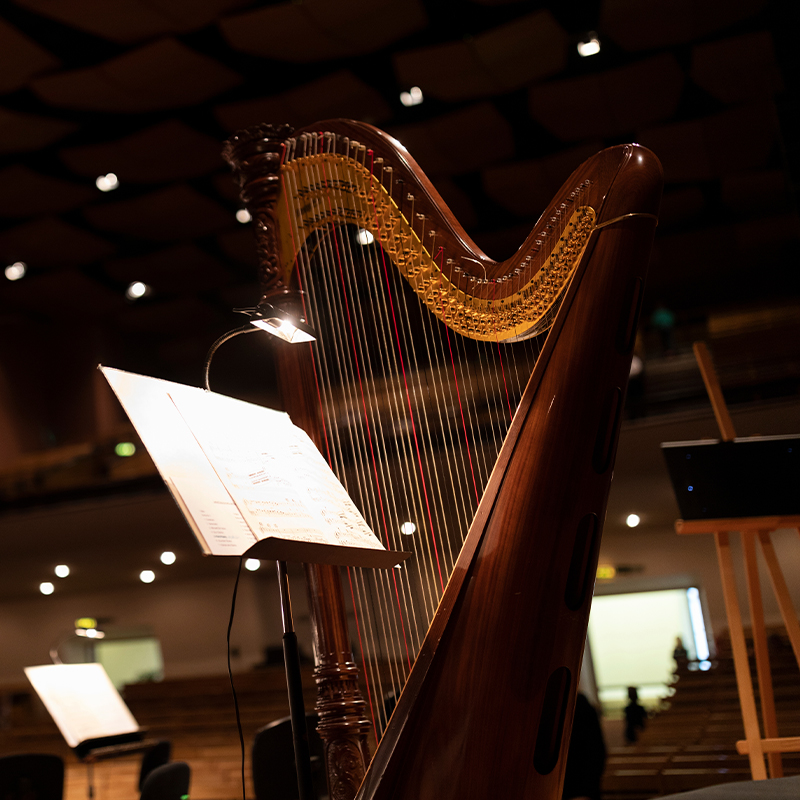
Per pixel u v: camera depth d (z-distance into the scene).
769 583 10.63
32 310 14.75
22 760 3.42
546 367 1.46
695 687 7.19
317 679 1.90
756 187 12.03
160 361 16.41
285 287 2.09
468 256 1.67
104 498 11.82
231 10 8.89
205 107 10.52
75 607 14.05
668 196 12.30
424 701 1.35
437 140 11.11
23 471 13.62
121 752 3.88
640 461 8.91
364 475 1.92
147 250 13.48
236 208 12.52
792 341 11.02
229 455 1.44
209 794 7.80
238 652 13.18
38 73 9.34
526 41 9.36
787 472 2.54
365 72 10.24
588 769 2.73
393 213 1.82
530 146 11.52
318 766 2.95
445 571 1.78
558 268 1.52
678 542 11.21
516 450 1.44
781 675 6.65
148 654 15.09
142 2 8.50
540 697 1.32
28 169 10.99
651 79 9.95
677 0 8.79
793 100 8.76
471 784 1.29
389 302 1.94
